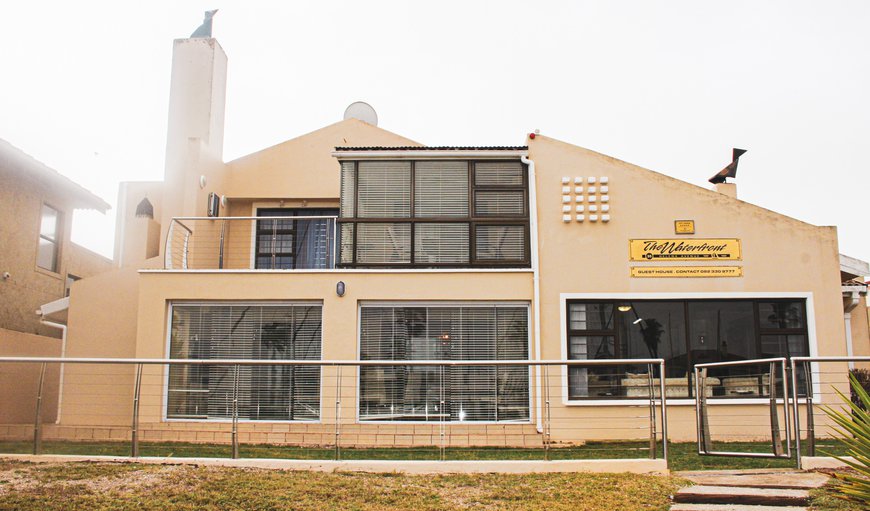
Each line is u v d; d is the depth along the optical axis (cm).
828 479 902
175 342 1423
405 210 1480
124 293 1619
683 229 1439
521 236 1470
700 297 1416
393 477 984
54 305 1658
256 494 888
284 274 1421
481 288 1416
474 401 1195
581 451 1062
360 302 1419
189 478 950
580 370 1259
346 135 1895
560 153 1473
